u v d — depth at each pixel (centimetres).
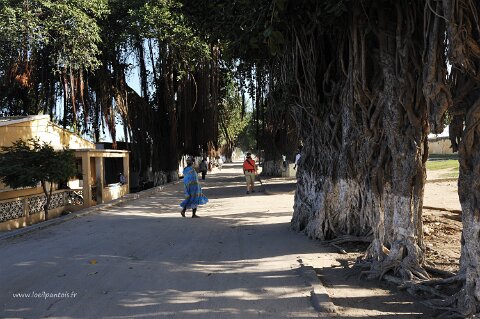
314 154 852
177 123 2808
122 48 2452
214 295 494
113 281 553
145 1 2341
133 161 2808
